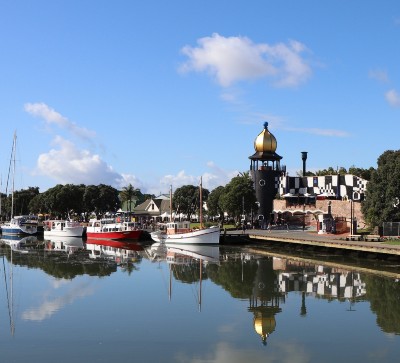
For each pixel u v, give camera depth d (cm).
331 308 3684
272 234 9806
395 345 2747
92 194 18400
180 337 2897
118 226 11494
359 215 11356
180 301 3950
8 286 4678
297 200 12681
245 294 4259
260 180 12950
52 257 7481
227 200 12231
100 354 2581
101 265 6394
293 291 4394
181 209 17675
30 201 19750
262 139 13112
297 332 3011
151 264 6525
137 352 2617
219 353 2608
